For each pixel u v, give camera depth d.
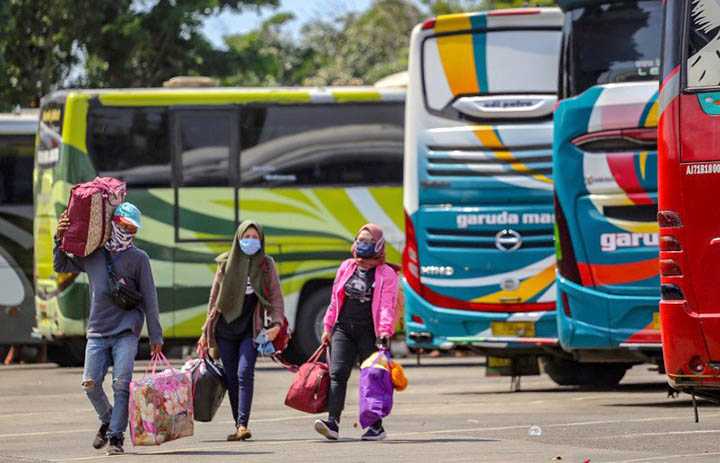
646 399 44.22
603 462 28.00
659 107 33.47
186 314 60.34
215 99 60.75
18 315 67.31
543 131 49.66
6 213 67.06
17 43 96.81
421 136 50.34
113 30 97.62
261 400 46.84
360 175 61.38
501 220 49.50
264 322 33.56
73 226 31.00
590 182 42.28
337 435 32.94
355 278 32.88
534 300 49.25
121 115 60.34
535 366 50.28
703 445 31.08
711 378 32.12
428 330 49.91
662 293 32.69
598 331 42.25
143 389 31.11
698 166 32.66
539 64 49.97
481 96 50.06
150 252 60.16
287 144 61.19
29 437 35.78
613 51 42.31
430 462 28.30
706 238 32.41
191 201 60.50
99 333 31.25
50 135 61.06
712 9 33.16
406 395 47.78
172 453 31.11
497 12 50.09
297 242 60.88
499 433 34.28
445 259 49.84
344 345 32.97
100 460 29.98
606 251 42.16
